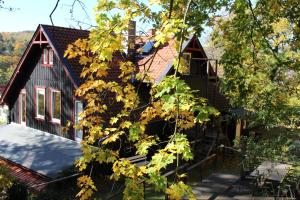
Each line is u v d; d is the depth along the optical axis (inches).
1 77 1859.0
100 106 177.3
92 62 175.6
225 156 722.8
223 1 297.7
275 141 338.3
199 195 491.8
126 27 152.6
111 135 175.6
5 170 403.2
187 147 112.3
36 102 735.1
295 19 315.9
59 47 628.1
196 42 735.7
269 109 345.7
